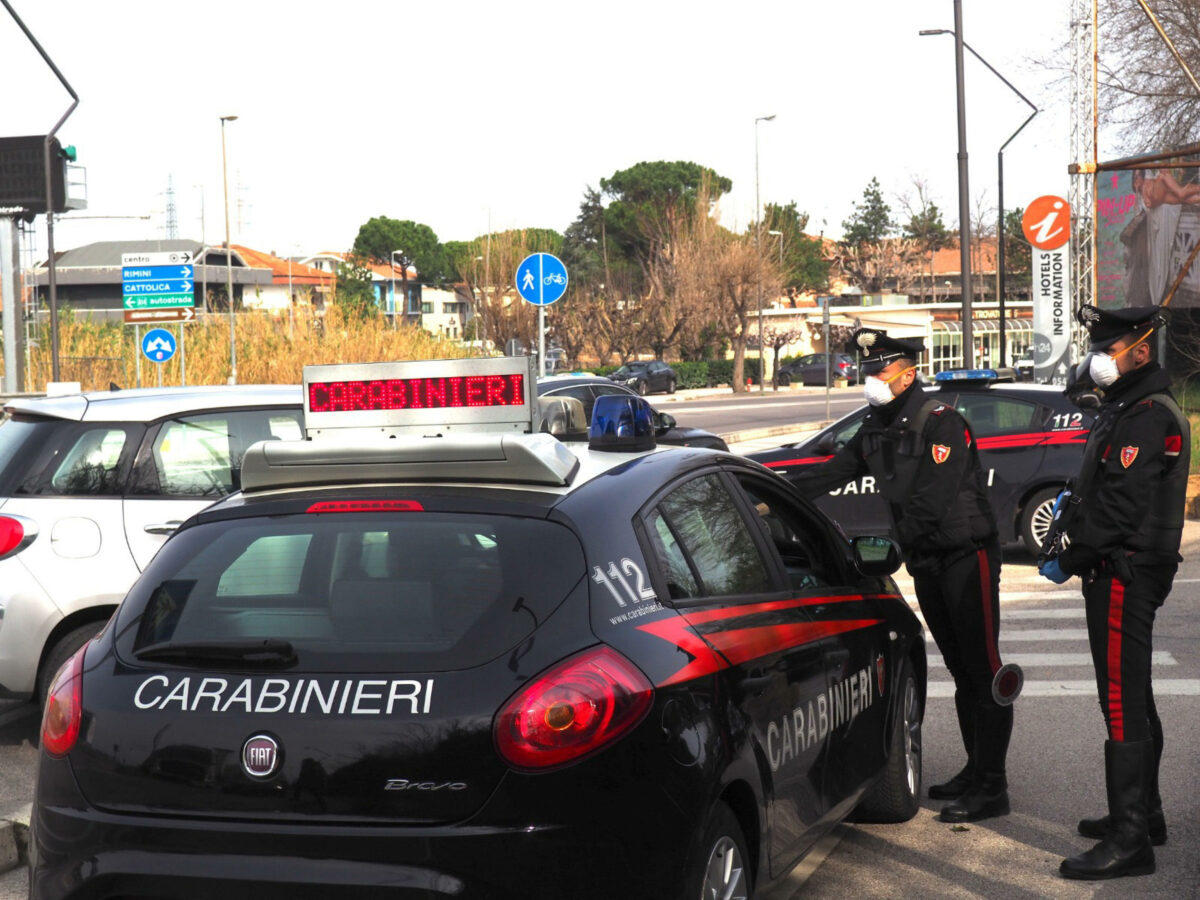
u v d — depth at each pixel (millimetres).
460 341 28922
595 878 2949
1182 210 25281
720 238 60188
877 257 96500
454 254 108562
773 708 3734
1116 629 4746
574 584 3195
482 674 3021
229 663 3182
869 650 4789
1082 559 4766
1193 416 21891
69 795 3180
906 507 5277
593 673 3041
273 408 6906
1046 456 11570
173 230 85062
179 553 3531
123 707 3172
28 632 6164
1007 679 5109
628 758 3025
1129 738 4746
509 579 3193
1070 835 5188
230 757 3029
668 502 3750
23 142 15641
